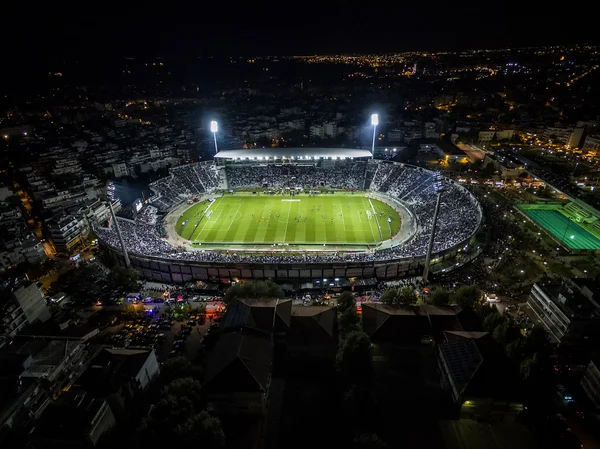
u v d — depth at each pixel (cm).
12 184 17175
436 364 7188
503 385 6006
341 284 9950
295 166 18788
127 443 5691
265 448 5778
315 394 6675
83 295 9925
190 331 8469
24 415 6019
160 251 11556
